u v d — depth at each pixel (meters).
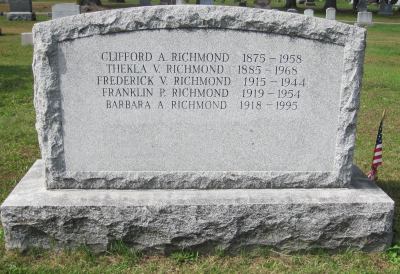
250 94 3.70
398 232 4.01
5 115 7.53
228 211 3.57
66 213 3.52
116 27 3.49
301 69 3.66
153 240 3.63
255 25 3.53
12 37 18.41
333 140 3.83
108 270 3.39
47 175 3.77
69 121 3.70
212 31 3.55
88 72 3.60
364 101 9.43
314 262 3.58
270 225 3.62
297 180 3.88
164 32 3.54
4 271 3.34
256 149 3.83
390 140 6.81
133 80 3.64
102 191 3.79
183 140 3.79
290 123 3.78
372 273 3.41
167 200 3.60
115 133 3.75
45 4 37.69
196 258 3.58
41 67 3.53
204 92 3.69
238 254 3.67
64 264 3.46
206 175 3.83
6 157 5.78
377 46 18.41
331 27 3.54
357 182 4.05
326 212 3.61
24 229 3.55
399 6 41.62
